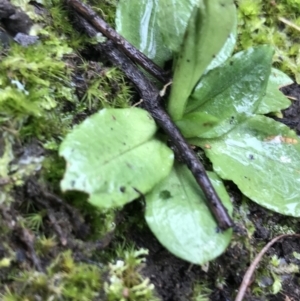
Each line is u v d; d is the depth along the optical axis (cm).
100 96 11
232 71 12
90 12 11
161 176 10
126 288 10
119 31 12
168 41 11
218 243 10
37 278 9
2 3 11
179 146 11
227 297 11
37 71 11
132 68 12
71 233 10
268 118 12
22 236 9
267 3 15
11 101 10
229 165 12
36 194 10
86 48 12
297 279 12
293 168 12
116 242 11
